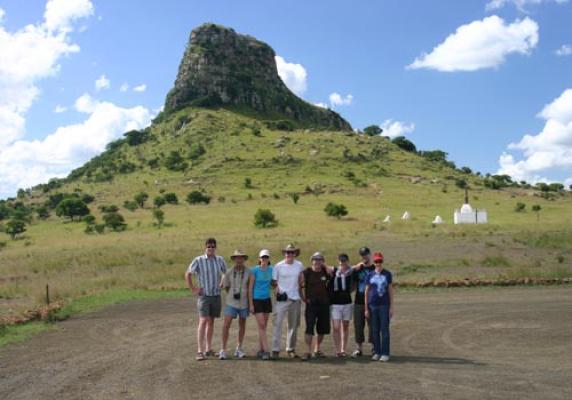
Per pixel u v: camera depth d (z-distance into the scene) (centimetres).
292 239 4462
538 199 10694
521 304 1747
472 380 908
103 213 9950
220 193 11525
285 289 1115
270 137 17300
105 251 4062
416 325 1430
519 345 1184
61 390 896
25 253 4541
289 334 1119
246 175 13288
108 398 846
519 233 4225
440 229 4953
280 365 1044
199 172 13812
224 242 4344
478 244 3716
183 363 1066
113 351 1186
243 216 8225
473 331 1342
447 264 2833
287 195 10956
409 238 4216
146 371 1006
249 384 907
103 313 1750
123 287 2405
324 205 9469
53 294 2145
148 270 2877
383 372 973
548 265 2762
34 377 980
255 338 1334
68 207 9506
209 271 1113
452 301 1839
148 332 1410
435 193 10962
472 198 10312
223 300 1973
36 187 16012
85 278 2680
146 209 10131
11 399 856
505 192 11781
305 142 16075
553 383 882
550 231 4203
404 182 12338
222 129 18625
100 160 18275
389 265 2844
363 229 5231
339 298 1122
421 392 844
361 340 1131
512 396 816
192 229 6819
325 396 831
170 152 16612
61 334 1402
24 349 1223
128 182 13950
